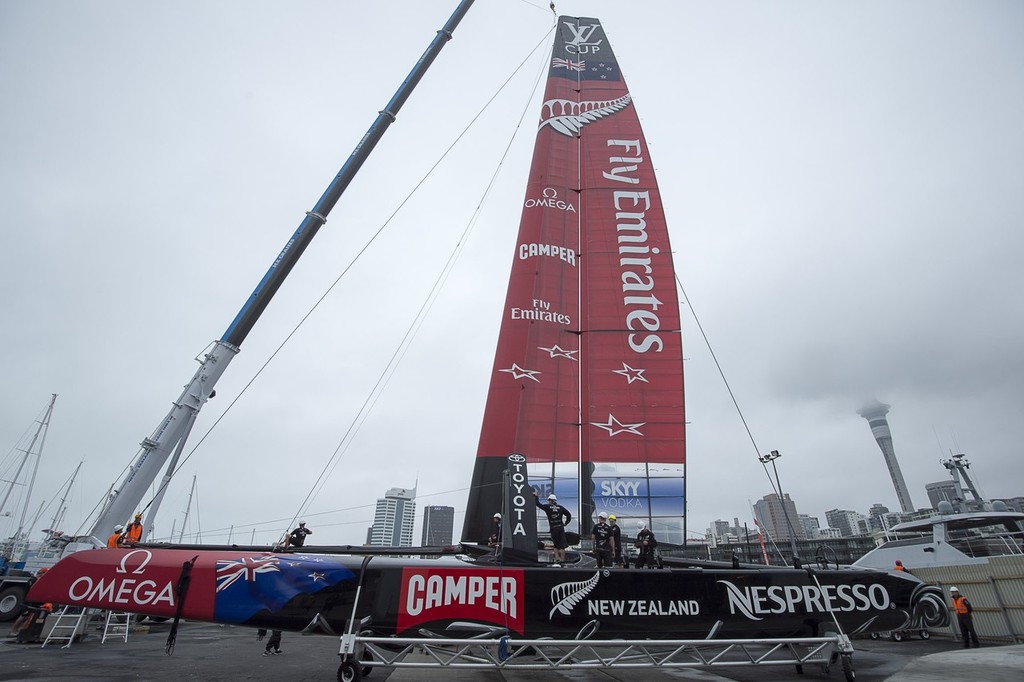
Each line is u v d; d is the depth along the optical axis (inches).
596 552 392.5
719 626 331.3
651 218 666.2
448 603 316.8
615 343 607.5
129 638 553.9
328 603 314.3
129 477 431.8
